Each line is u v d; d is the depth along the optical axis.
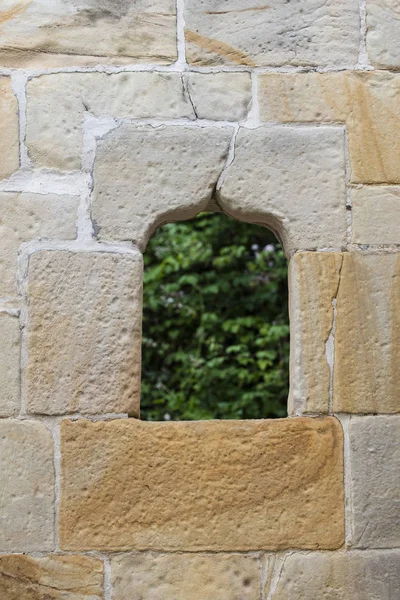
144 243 2.50
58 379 2.37
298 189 2.50
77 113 2.51
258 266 4.95
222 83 2.55
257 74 2.56
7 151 2.48
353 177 2.52
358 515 2.35
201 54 2.57
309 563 2.33
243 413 4.66
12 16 2.56
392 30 2.62
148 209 2.47
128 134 2.50
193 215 2.59
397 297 2.46
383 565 2.34
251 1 2.60
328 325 2.44
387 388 2.42
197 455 2.35
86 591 2.29
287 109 2.55
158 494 2.33
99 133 2.50
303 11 2.60
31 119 2.50
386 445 2.39
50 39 2.55
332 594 2.32
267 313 4.94
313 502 2.35
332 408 2.40
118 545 2.31
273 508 2.34
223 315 4.92
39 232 2.45
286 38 2.59
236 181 2.50
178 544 2.32
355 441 2.39
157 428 2.36
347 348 2.43
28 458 2.34
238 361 4.82
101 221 2.46
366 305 2.46
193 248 4.91
